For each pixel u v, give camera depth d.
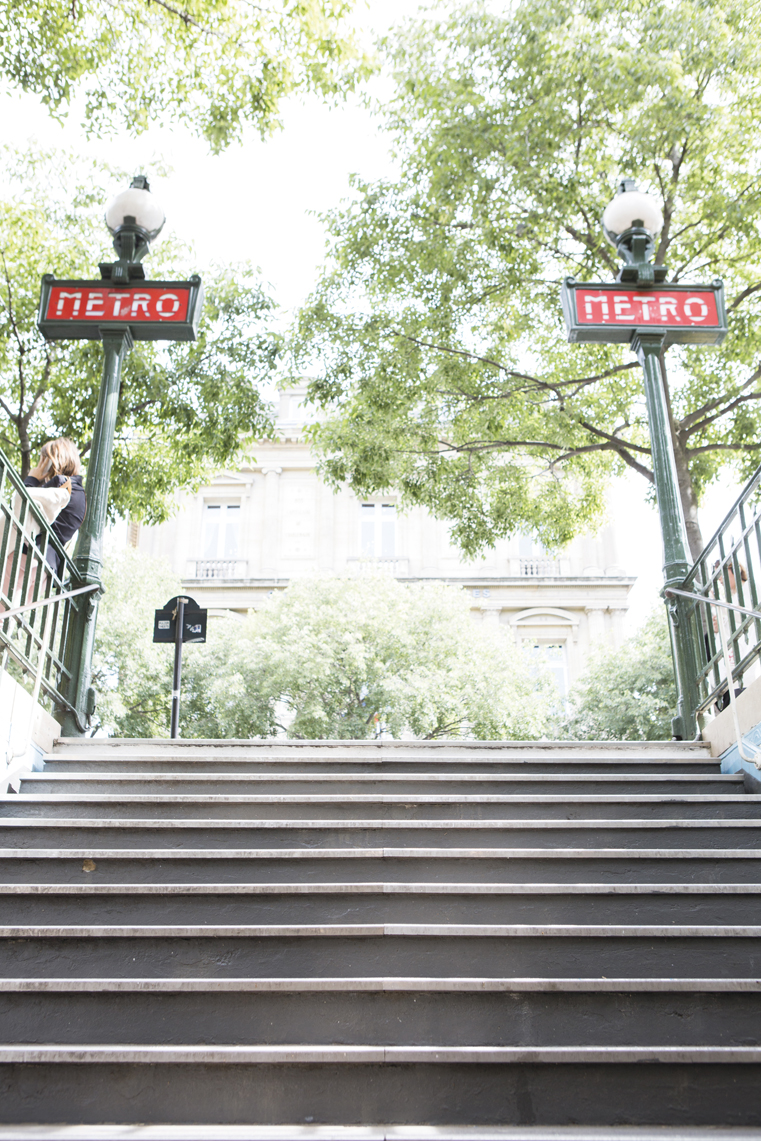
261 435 13.57
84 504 6.73
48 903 3.89
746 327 12.47
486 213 12.39
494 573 32.28
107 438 7.14
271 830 4.45
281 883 4.11
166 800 4.73
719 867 4.19
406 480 13.99
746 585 6.10
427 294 13.33
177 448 13.33
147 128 11.38
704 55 11.46
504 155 12.19
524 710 21.45
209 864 4.17
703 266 12.75
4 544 5.18
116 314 7.48
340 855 4.20
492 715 20.94
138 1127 2.97
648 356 7.42
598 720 22.67
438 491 14.05
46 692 5.94
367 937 3.70
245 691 21.19
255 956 3.66
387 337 13.52
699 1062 3.18
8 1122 3.06
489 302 13.26
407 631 21.97
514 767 5.48
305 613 22.22
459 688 21.14
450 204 12.64
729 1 11.73
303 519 33.41
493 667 21.88
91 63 10.66
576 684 24.94
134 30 10.65
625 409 14.55
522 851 4.21
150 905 3.90
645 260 7.67
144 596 22.66
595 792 5.15
